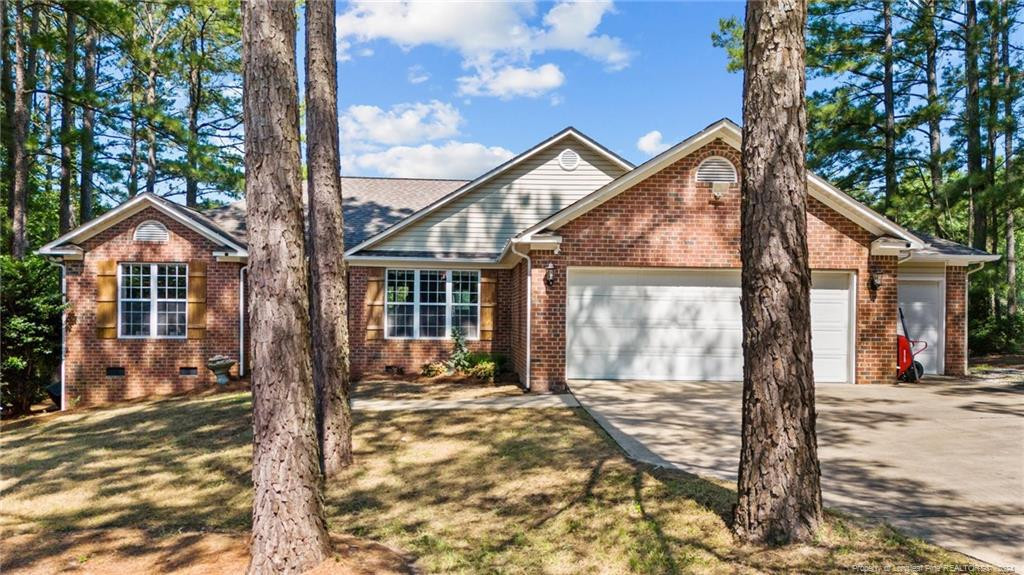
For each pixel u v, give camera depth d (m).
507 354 16.31
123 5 18.62
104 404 14.88
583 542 5.16
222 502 6.77
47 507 6.80
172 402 13.44
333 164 7.91
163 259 15.39
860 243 12.47
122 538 5.85
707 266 12.41
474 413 10.07
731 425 8.76
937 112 19.94
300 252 4.86
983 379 13.41
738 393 11.44
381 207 19.45
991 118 16.95
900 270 14.41
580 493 6.17
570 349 13.07
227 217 18.62
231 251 15.41
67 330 15.12
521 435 8.52
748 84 4.99
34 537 5.92
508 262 15.50
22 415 14.45
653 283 13.05
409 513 6.19
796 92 4.84
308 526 4.74
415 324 16.23
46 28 22.11
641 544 4.93
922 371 13.29
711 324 13.05
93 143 20.70
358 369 15.99
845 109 21.23
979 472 6.30
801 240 4.81
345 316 7.90
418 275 16.30
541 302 12.23
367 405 11.05
